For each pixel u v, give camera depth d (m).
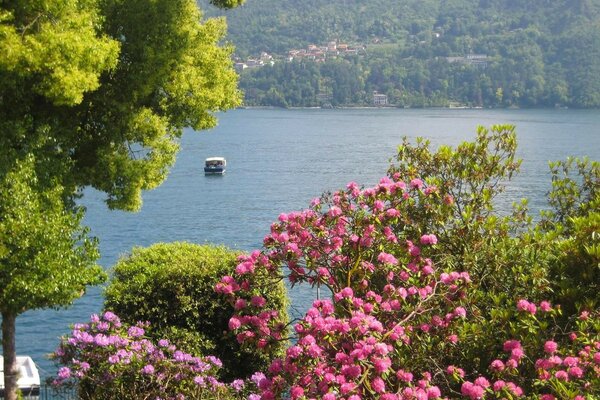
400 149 12.37
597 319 9.05
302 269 10.51
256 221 77.31
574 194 13.16
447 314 9.48
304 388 8.50
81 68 13.69
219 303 15.20
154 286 15.20
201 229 72.62
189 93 17.34
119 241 65.75
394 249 10.59
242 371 15.29
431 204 10.94
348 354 8.72
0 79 13.46
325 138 185.62
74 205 15.21
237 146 166.75
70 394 13.65
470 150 11.91
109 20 16.06
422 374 8.80
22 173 12.62
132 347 12.77
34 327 35.09
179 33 16.62
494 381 8.93
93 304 38.94
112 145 16.58
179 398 12.47
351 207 10.64
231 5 18.20
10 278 12.16
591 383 8.21
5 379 13.16
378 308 9.45
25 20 13.54
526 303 9.01
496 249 10.68
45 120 14.78
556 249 10.55
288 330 10.21
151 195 95.25
